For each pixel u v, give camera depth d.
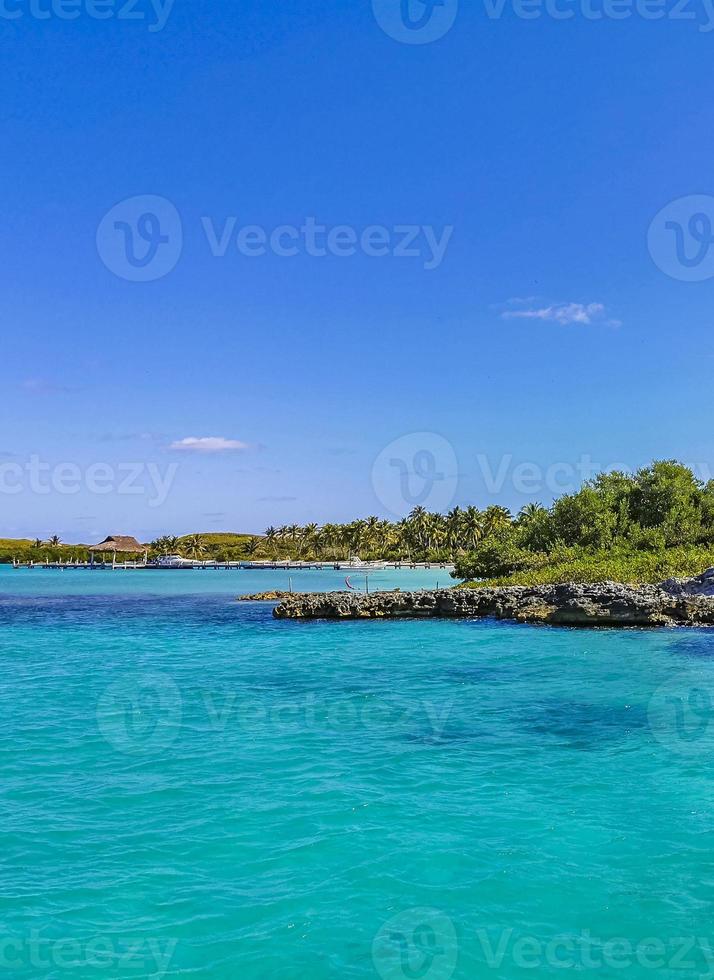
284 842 13.66
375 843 13.61
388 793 16.23
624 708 24.30
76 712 24.22
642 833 14.05
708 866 12.71
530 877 12.31
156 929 10.80
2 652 39.66
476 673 30.95
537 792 16.31
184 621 56.47
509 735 21.08
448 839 13.79
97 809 15.30
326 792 16.28
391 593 59.66
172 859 12.98
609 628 44.94
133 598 85.38
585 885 12.05
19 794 16.19
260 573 165.00
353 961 10.05
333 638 44.06
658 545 67.31
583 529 71.88
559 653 36.03
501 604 52.12
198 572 178.12
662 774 17.53
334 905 11.45
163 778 17.27
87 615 62.91
